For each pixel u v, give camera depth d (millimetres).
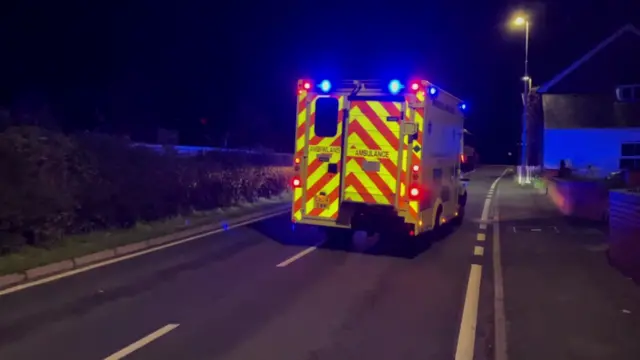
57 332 6289
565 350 5812
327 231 12703
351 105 10867
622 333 6336
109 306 7324
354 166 10875
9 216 9203
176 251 11117
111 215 12148
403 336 6477
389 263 10539
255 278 9086
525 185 33406
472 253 11656
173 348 5895
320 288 8547
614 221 10375
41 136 10234
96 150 11570
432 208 11633
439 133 11695
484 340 6383
